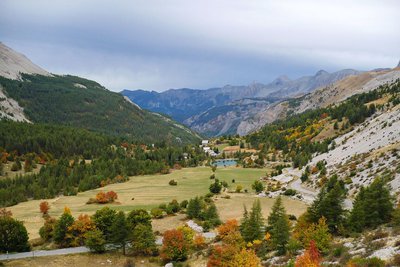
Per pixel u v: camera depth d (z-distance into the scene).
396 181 94.62
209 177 189.12
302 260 44.12
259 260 57.47
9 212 105.56
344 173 127.31
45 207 116.56
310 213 68.44
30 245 81.00
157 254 78.56
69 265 72.12
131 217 83.06
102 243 77.81
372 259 40.00
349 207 91.19
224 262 56.47
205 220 98.69
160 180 186.12
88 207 127.25
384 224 61.38
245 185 163.88
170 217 107.25
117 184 179.12
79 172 190.25
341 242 58.22
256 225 70.94
